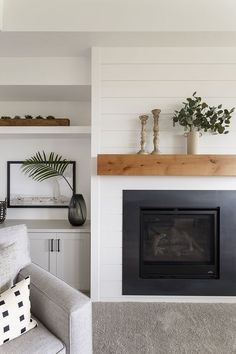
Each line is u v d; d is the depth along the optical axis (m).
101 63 2.24
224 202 2.22
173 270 2.30
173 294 2.27
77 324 1.16
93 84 2.23
